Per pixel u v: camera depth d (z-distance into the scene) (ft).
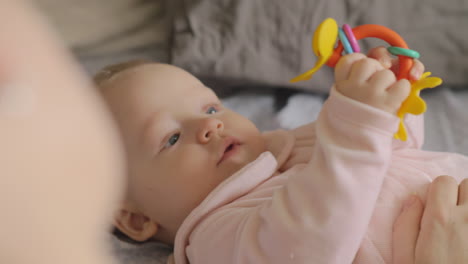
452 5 4.37
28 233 0.67
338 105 1.97
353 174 1.90
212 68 4.71
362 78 1.94
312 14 4.46
